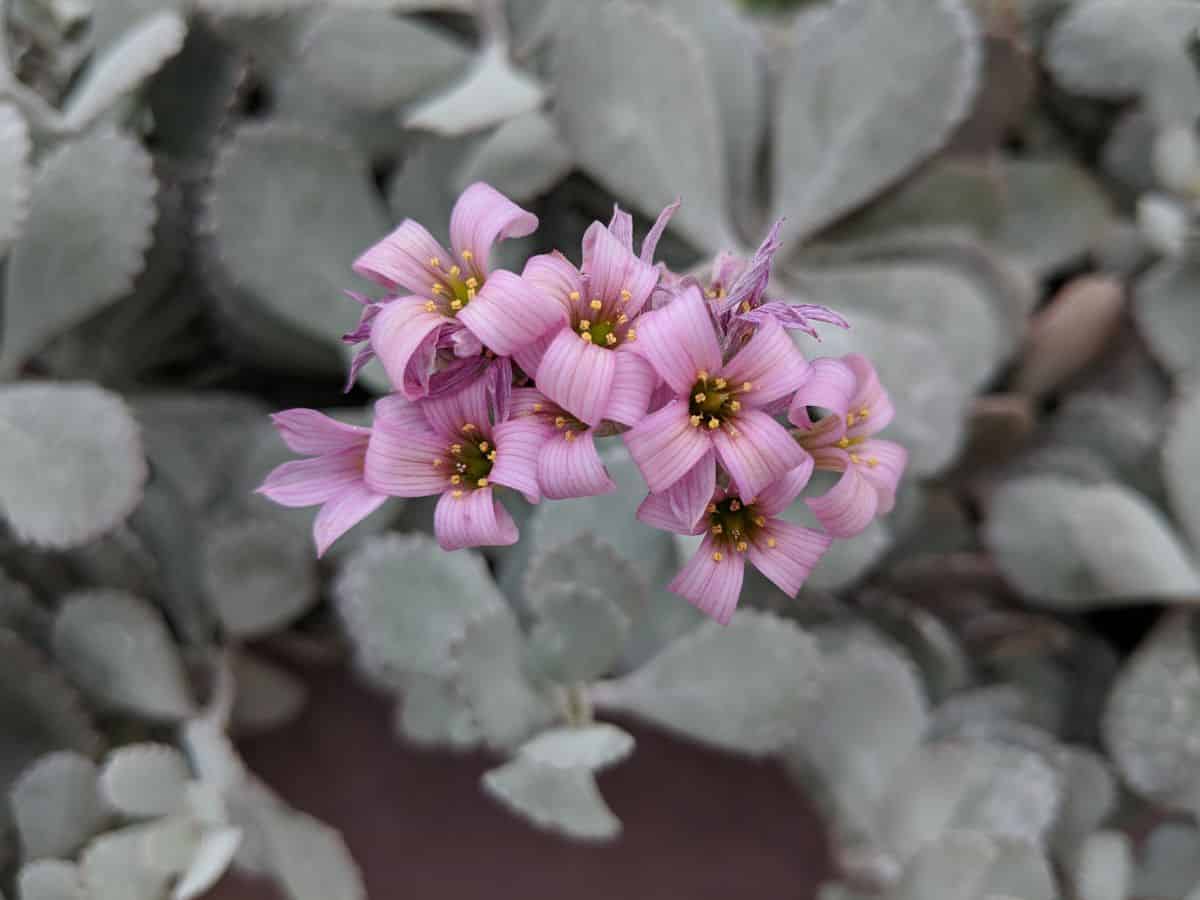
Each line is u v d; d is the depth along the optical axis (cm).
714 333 20
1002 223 28
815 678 25
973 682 28
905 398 26
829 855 28
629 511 25
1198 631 27
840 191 27
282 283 26
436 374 20
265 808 25
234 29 26
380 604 25
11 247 25
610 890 28
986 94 28
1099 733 27
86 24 27
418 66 26
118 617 25
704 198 26
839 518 21
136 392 27
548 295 20
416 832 28
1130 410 28
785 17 31
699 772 28
